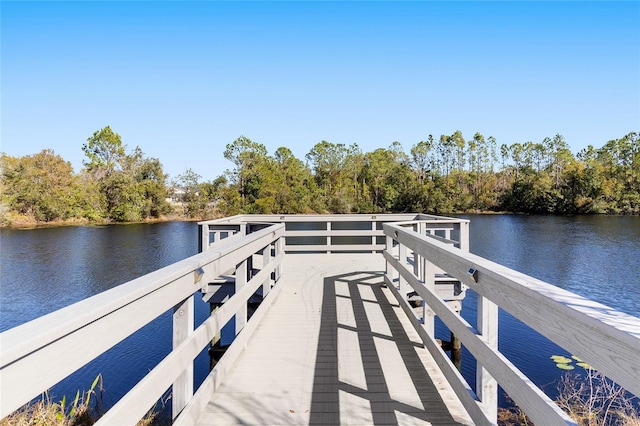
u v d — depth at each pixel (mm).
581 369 5531
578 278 13586
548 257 17297
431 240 2895
